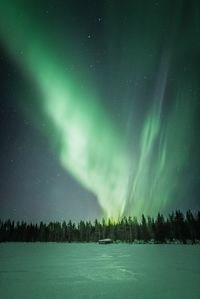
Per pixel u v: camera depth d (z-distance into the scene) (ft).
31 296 45.06
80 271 77.82
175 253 152.87
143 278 63.00
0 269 83.66
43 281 60.80
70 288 52.06
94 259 120.16
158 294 44.88
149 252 167.02
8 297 44.55
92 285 55.06
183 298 41.65
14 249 229.45
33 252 180.96
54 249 229.04
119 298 42.50
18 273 74.33
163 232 361.71
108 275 69.15
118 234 435.12
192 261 103.14
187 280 58.54
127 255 143.64
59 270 80.59
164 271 74.33
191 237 333.21
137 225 422.41
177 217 363.15
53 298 43.27
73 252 179.73
